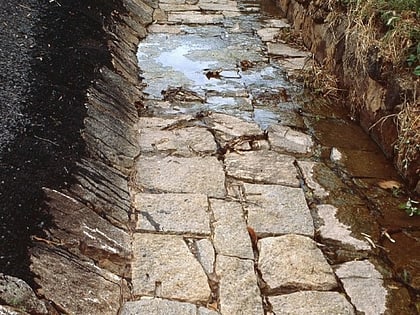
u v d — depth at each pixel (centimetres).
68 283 226
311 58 512
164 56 508
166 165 343
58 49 393
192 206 306
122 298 240
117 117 369
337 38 464
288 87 467
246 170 347
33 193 254
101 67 407
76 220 258
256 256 276
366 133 405
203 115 409
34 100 324
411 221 312
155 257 266
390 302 255
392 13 388
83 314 219
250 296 250
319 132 403
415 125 340
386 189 340
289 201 321
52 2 461
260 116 418
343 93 447
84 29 445
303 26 563
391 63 371
